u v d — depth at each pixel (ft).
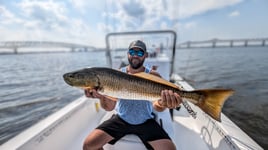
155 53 13.00
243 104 19.70
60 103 23.84
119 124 5.62
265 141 12.29
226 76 36.88
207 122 7.10
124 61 11.60
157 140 5.15
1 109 21.38
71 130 7.00
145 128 5.45
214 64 60.23
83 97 9.04
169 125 6.45
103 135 5.39
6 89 30.58
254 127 14.40
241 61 66.85
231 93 4.09
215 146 6.03
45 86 32.99
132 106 5.70
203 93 4.44
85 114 8.40
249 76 36.09
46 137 5.43
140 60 5.96
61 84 34.58
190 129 8.24
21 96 26.63
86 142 5.30
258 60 69.72
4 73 46.93
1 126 17.33
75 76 4.44
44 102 24.16
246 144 4.68
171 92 4.45
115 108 6.57
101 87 4.48
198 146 6.89
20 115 19.86
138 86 4.54
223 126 5.86
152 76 4.68
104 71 4.47
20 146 4.38
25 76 42.50
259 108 18.39
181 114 10.11
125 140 5.50
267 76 35.47
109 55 12.60
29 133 5.04
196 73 41.96
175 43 12.42
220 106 4.19
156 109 5.46
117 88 4.48
